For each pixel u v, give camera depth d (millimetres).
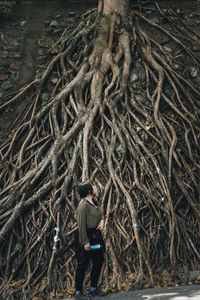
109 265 5008
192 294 4172
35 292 4887
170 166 5770
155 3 7672
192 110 6559
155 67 6824
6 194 5680
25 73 7242
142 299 4141
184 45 7172
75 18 7691
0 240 5246
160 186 5598
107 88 6473
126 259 5117
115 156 5988
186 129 6262
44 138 6164
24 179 5656
